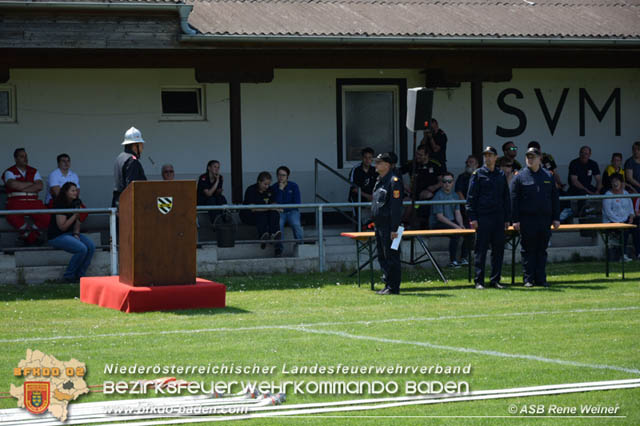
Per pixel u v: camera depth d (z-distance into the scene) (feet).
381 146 84.02
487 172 56.75
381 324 42.55
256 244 68.28
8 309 48.42
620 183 74.13
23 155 67.41
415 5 80.79
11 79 74.43
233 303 50.19
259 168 80.38
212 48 66.90
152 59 68.74
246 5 75.72
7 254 61.16
